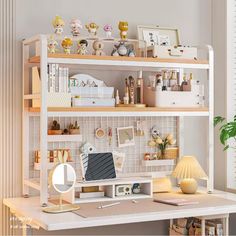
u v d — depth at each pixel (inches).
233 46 152.8
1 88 132.7
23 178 133.6
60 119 137.5
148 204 125.1
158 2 149.1
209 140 140.0
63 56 124.6
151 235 147.9
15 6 133.6
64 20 138.6
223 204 125.6
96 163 132.0
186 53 139.3
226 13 151.1
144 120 146.6
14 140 134.0
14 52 133.7
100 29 142.4
